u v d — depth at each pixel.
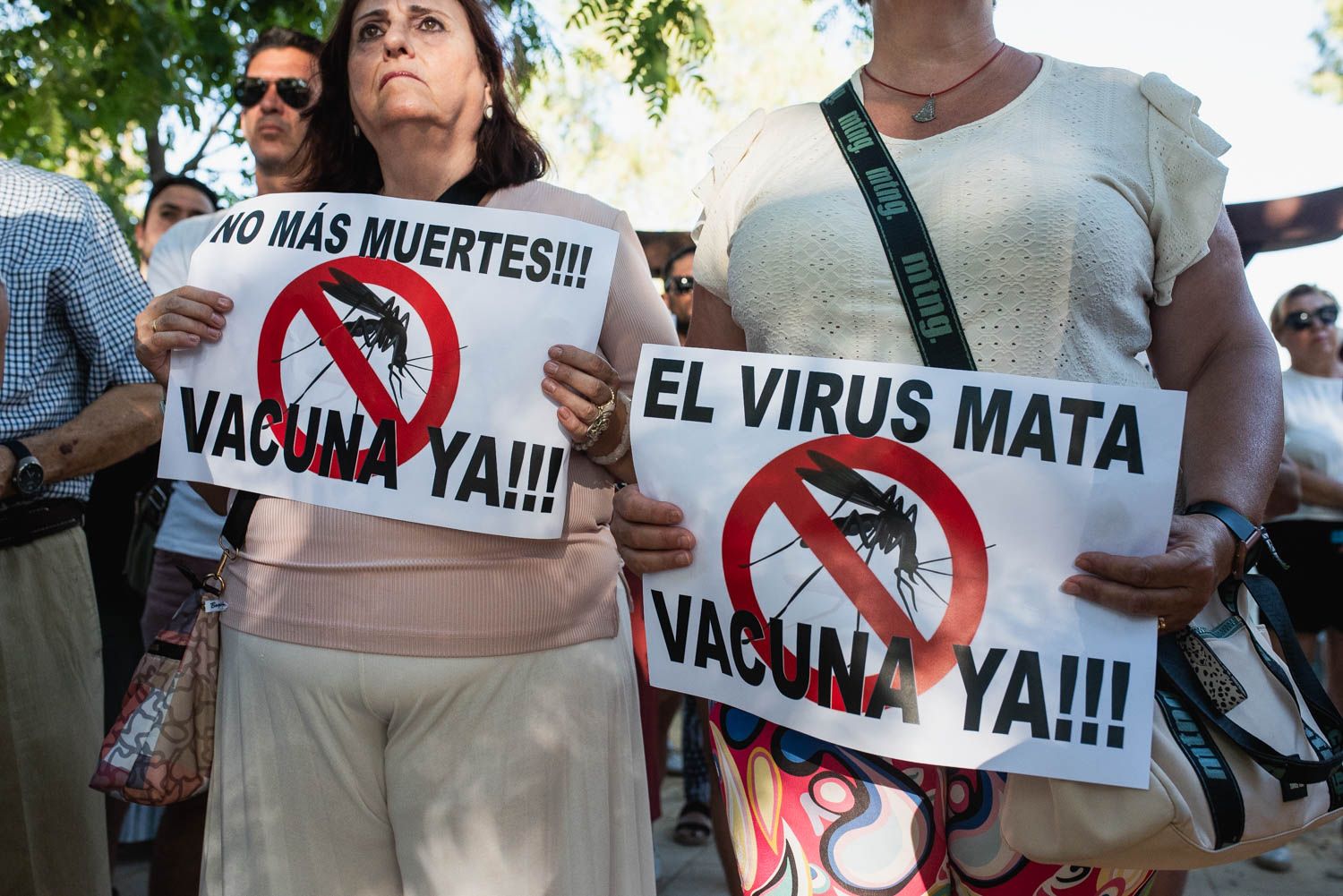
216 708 2.21
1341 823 5.09
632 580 3.46
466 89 2.24
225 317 2.21
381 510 2.08
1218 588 1.72
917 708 1.69
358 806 2.12
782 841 1.80
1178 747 1.61
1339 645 5.23
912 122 1.82
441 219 2.16
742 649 1.81
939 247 1.72
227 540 2.21
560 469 2.10
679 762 5.88
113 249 2.86
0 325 2.43
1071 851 1.62
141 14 6.72
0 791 2.55
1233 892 4.31
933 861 1.75
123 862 4.23
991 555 1.68
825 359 1.78
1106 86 1.79
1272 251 3.71
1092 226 1.67
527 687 2.12
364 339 2.13
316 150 2.45
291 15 6.59
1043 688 1.65
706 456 1.83
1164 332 1.82
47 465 2.59
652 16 6.67
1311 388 5.43
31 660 2.60
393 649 2.05
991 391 1.69
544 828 2.12
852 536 1.74
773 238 1.83
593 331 2.12
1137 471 1.64
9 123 7.24
